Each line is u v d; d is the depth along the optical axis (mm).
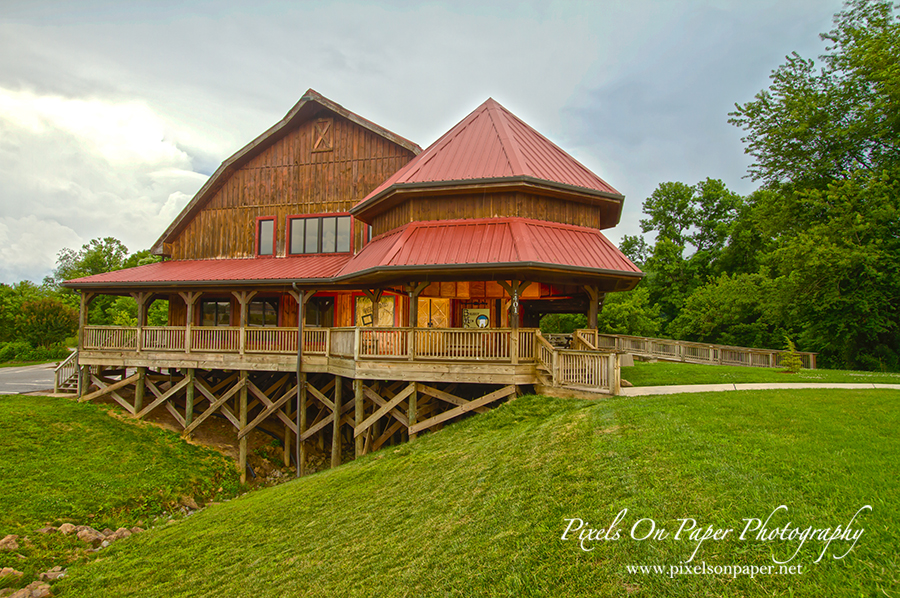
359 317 19781
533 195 15172
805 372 18031
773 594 4070
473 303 19109
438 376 13742
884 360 24125
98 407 18938
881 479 5688
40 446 15109
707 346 24875
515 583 5004
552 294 17750
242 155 22094
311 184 21641
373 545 7160
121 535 11500
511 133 17219
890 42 24859
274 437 19469
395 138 20109
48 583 9172
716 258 46688
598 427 9094
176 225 22766
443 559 5984
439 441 11859
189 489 14797
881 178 23547
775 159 29359
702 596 4195
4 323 45406
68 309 45312
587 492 6512
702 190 50781
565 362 12750
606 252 14680
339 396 15938
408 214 15898
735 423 8445
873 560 4273
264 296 21297
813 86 28562
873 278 22641
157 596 7617
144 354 18891
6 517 11273
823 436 7500
